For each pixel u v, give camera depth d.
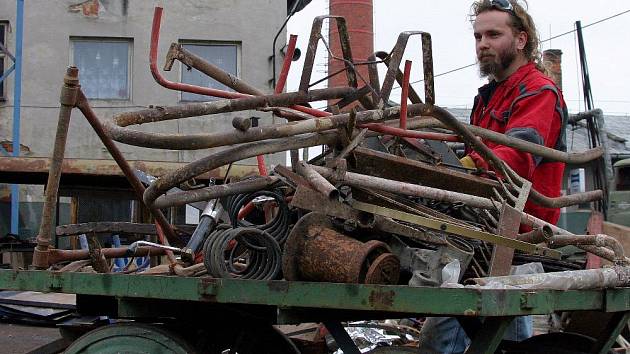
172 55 3.23
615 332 3.25
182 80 17.48
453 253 2.93
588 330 3.73
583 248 3.25
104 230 3.48
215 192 3.14
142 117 2.97
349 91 3.38
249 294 2.64
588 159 3.75
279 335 3.79
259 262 2.94
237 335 3.53
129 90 17.62
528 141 3.52
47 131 17.33
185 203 3.12
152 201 3.05
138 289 2.78
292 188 3.13
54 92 17.44
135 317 3.15
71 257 3.29
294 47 3.54
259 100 3.10
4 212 16.98
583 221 11.98
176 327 3.12
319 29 3.25
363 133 3.08
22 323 6.15
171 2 17.77
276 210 3.47
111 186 10.86
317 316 2.90
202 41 17.83
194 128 16.27
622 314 3.21
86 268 3.37
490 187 3.32
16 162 10.02
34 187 16.92
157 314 3.04
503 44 3.88
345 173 2.89
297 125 2.91
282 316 2.65
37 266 3.12
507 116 3.79
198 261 3.46
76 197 11.19
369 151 3.07
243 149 2.86
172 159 16.17
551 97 3.66
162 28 17.69
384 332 5.72
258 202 3.46
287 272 2.79
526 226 3.49
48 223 3.08
